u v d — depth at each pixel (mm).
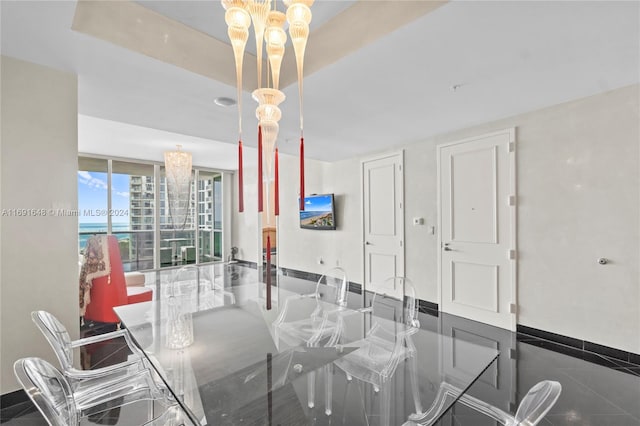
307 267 6578
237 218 8719
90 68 2334
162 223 7316
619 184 2793
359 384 1394
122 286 3641
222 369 1502
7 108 2152
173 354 1661
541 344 3129
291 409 1210
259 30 1681
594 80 2598
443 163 4164
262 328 2068
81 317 3605
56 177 2342
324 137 4309
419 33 1913
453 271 4062
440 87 2697
